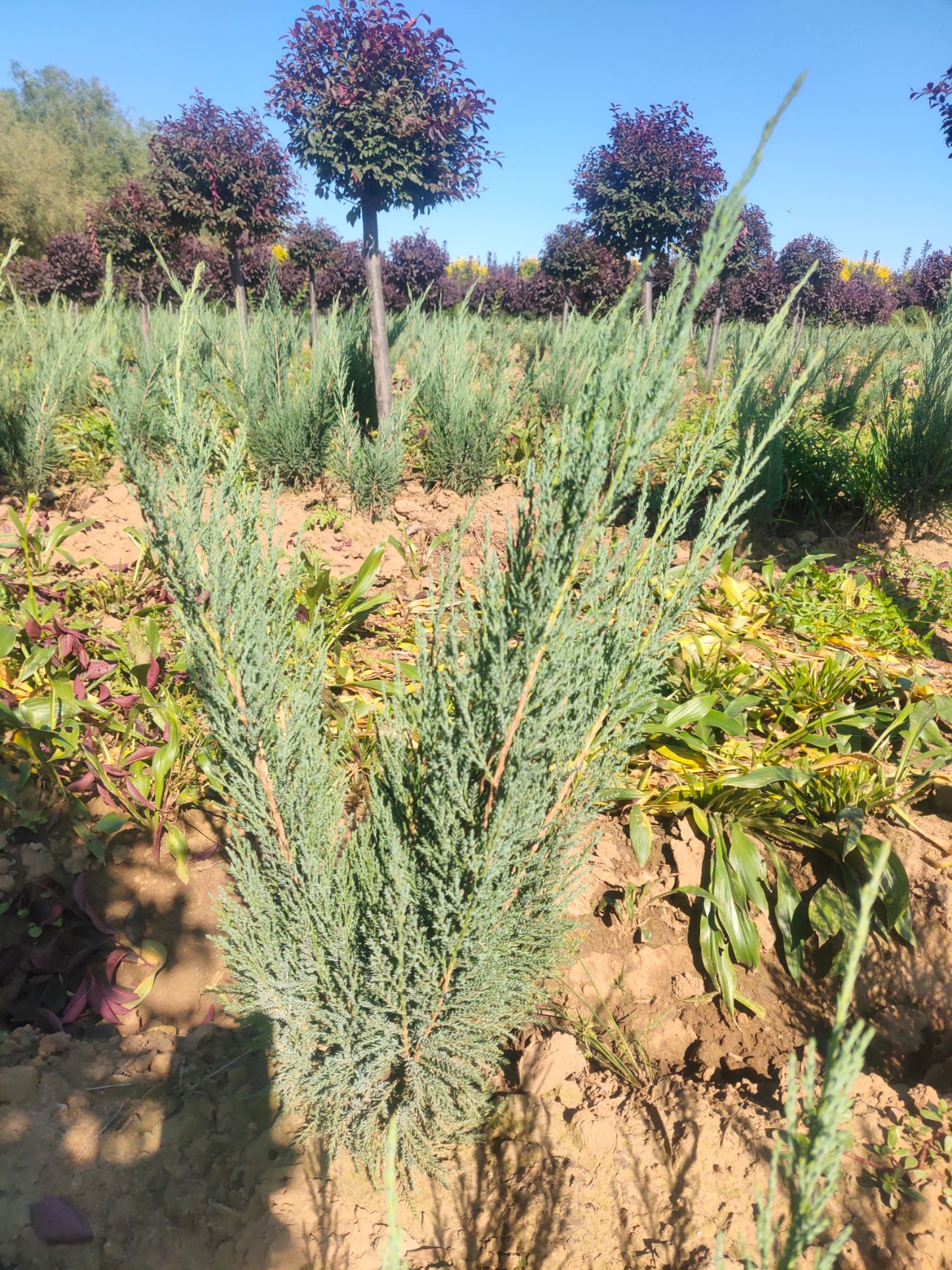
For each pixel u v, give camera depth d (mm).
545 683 1442
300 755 1749
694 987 2330
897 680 3375
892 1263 1498
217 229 10125
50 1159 1640
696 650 3426
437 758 1546
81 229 31922
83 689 2766
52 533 4227
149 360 5879
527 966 1807
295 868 1661
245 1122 1783
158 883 2410
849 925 2338
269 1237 1561
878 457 5914
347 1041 1633
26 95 42000
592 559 1528
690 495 1577
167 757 2488
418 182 6043
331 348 6230
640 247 11078
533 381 6801
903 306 21062
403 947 1577
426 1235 1618
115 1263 1491
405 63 5945
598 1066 2045
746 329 10586
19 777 2434
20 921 2238
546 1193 1662
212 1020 2105
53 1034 1973
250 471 5809
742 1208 1606
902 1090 1911
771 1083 2064
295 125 6246
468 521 1626
